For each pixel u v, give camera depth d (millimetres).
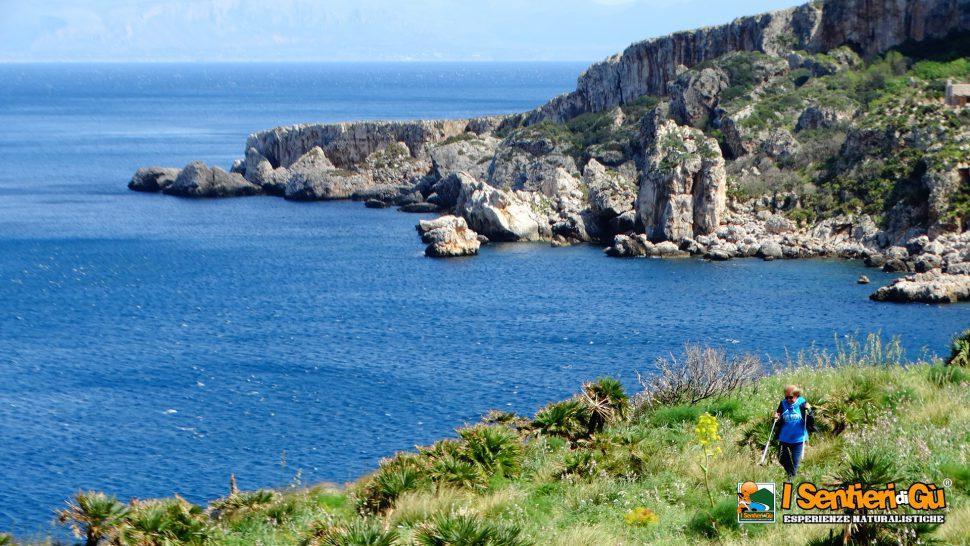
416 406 58688
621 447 24703
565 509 21047
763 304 84812
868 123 119812
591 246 118688
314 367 68438
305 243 124125
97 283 101938
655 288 93188
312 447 51688
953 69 130125
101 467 49344
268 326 82062
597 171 131375
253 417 57156
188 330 80938
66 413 58438
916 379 28109
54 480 47625
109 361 70938
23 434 54500
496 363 68500
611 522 19875
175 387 63906
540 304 87938
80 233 132875
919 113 117500
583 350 71625
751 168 123625
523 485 23062
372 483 22734
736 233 111125
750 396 28766
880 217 107438
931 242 99375
